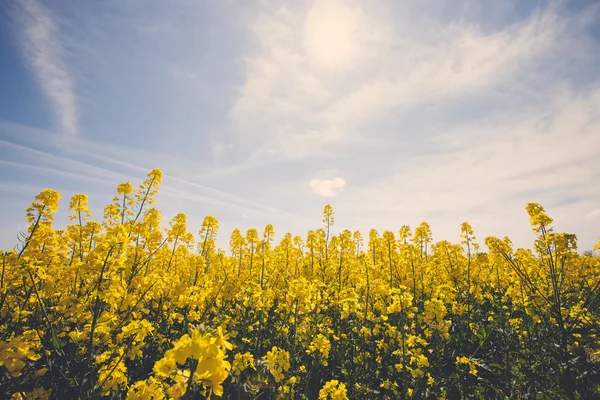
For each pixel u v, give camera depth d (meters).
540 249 6.30
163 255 7.22
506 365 5.38
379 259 11.39
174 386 1.90
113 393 3.71
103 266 3.62
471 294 7.91
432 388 5.22
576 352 4.62
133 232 5.66
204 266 6.78
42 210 4.61
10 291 4.55
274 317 7.86
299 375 5.42
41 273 4.38
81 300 4.12
